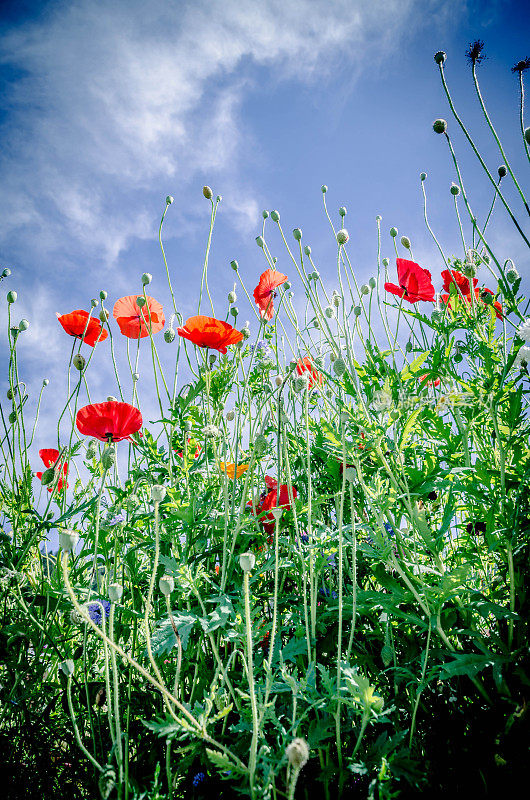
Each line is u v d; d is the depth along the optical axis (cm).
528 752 50
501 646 55
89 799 60
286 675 51
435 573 59
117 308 87
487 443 68
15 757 63
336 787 53
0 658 65
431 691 60
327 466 70
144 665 66
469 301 72
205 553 68
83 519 77
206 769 56
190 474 75
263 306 86
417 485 63
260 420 80
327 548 63
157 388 76
